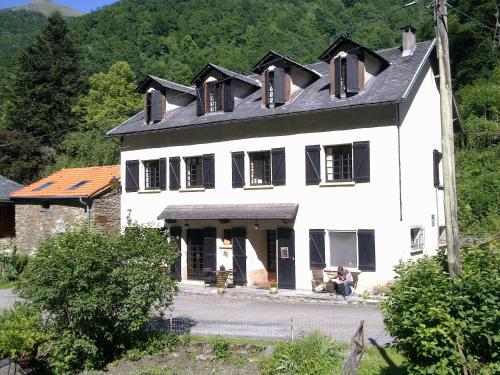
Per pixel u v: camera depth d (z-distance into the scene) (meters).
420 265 8.08
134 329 12.52
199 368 12.16
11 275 25.83
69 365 12.41
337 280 18.44
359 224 18.72
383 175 18.30
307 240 19.91
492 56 39.53
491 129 31.36
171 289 13.70
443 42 9.38
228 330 14.36
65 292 11.96
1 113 55.00
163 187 24.27
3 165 43.94
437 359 7.16
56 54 51.41
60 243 12.40
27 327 11.84
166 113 25.31
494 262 7.77
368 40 49.56
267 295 19.23
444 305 7.11
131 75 51.44
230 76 22.38
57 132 48.53
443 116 9.22
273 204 20.69
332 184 19.36
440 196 22.44
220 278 21.27
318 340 11.79
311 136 19.95
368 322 14.75
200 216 21.86
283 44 52.28
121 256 12.82
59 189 27.06
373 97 18.36
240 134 21.88
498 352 6.93
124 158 25.72
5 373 10.66
